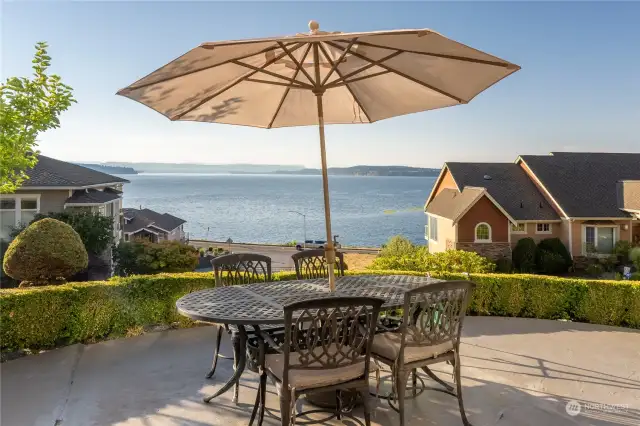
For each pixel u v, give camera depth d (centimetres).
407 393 356
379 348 312
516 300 637
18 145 816
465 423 303
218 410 329
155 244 1714
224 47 252
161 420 313
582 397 352
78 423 309
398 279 425
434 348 303
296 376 262
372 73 366
